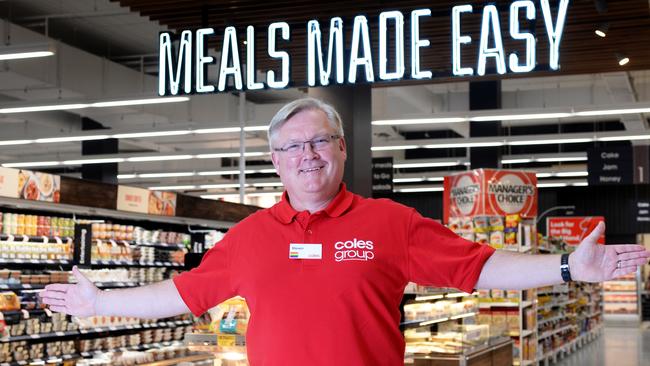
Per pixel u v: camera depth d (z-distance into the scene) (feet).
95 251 29.17
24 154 75.00
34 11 45.24
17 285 25.66
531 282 6.80
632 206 92.22
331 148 7.39
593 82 61.67
